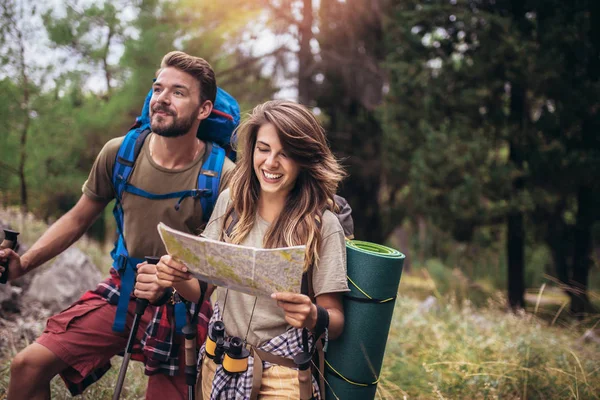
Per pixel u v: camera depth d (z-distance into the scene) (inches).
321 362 96.3
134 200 111.6
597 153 544.1
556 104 568.4
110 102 536.1
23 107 482.0
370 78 629.9
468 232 586.9
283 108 93.4
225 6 563.5
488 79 558.3
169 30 550.3
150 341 111.1
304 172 95.7
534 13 592.1
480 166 555.8
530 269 910.4
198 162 112.6
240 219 96.3
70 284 209.9
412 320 231.8
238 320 94.6
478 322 241.0
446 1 595.5
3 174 525.7
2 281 110.7
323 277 92.0
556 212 616.4
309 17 613.9
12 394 106.3
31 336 176.9
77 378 112.0
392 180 677.9
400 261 97.9
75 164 550.6
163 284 91.7
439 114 590.6
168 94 107.9
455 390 157.6
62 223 116.6
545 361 174.7
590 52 555.5
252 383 90.2
